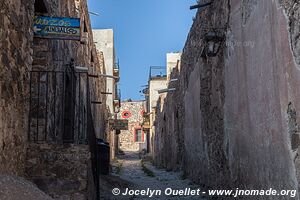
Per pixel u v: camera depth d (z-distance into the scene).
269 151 5.41
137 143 51.16
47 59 6.79
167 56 28.34
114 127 31.27
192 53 13.07
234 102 7.38
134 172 20.17
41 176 5.51
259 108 5.81
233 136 7.52
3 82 4.41
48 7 6.67
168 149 21.52
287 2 4.59
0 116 4.26
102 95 22.67
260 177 5.85
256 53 5.88
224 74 8.18
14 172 4.88
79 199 5.52
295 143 4.50
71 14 9.85
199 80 11.70
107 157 13.28
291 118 4.59
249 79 6.32
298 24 4.33
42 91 6.69
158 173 18.83
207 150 10.50
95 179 7.59
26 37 5.61
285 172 4.83
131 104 52.22
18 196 3.92
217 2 8.72
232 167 7.64
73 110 7.58
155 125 30.39
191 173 13.48
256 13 5.84
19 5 5.16
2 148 4.36
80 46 11.70
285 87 4.71
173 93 19.33
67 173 5.57
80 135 9.30
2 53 4.36
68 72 7.94
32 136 6.55
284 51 4.71
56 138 7.30
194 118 12.85
